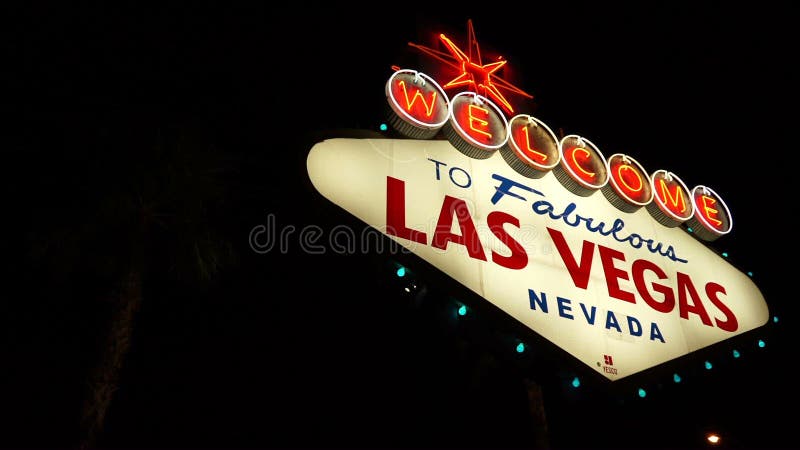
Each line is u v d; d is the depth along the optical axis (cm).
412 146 973
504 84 1398
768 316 1161
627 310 991
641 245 1135
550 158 1075
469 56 1408
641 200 1151
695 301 1101
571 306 926
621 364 905
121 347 909
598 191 1172
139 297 981
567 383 869
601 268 1027
